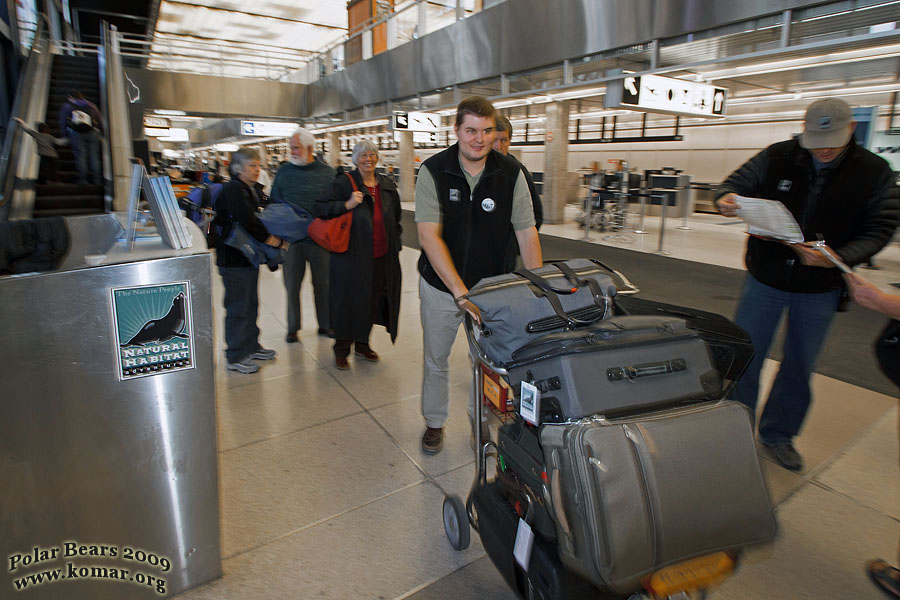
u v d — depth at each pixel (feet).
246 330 12.68
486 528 5.83
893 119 34.91
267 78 79.36
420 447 9.48
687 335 5.12
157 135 88.74
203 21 92.63
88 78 36.70
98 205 21.38
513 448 5.40
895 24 20.01
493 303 5.33
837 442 9.66
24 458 5.09
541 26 34.32
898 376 6.07
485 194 7.75
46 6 48.75
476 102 6.79
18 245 5.56
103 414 5.39
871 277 24.02
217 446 6.08
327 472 8.70
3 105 33.60
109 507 5.63
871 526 7.50
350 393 11.70
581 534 4.14
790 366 8.73
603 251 30.07
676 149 50.72
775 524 4.65
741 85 33.94
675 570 4.51
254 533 7.24
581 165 62.23
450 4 43.14
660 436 4.31
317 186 13.79
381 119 54.19
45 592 5.50
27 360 4.92
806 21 21.65
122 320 5.28
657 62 28.14
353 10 62.44
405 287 21.45
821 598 6.28
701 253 29.27
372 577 6.51
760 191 8.33
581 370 4.59
